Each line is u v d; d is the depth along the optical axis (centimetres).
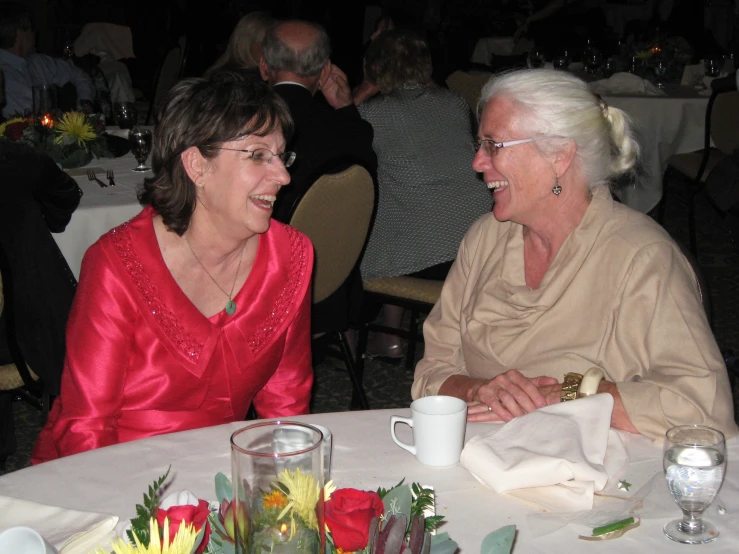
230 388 155
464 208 312
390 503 80
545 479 108
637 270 148
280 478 70
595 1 840
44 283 230
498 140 152
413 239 311
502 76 157
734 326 382
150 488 81
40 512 100
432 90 315
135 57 863
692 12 738
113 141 351
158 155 148
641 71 542
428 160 306
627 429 132
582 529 101
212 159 144
